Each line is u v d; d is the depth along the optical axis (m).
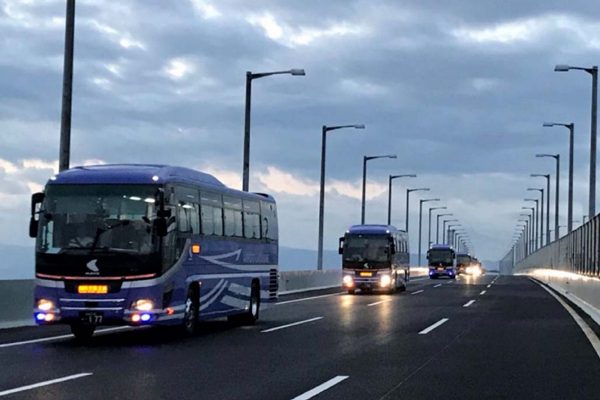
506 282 67.88
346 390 11.30
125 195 17.23
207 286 19.88
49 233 17.11
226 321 24.11
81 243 17.00
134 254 16.95
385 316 25.73
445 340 18.25
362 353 15.67
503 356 15.36
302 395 10.87
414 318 24.91
